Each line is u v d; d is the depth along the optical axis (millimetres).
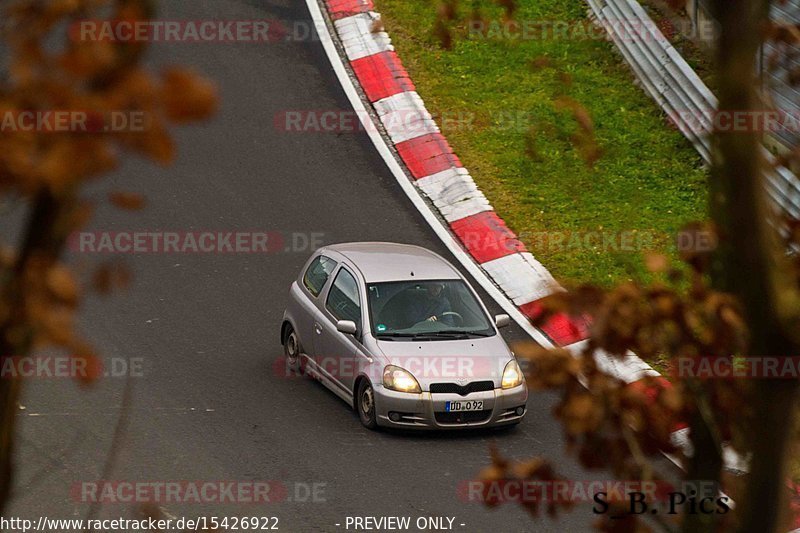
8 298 7266
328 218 60188
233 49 74438
